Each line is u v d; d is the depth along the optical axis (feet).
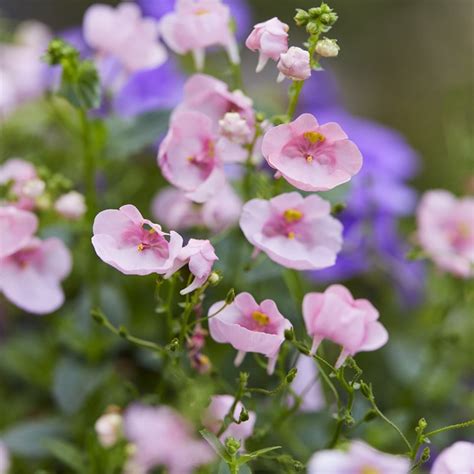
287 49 1.92
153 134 2.18
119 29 2.20
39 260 2.09
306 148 1.90
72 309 2.34
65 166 2.43
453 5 4.65
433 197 2.28
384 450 2.19
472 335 2.35
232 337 1.89
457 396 2.33
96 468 2.09
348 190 2.09
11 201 2.11
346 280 2.49
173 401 2.26
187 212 2.18
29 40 2.74
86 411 2.23
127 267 1.86
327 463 1.78
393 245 2.47
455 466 1.87
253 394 2.16
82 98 2.10
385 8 4.61
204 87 2.00
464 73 4.29
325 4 1.92
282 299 2.18
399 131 3.83
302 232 1.95
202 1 2.05
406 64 4.40
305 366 2.17
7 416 2.35
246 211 1.95
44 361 2.34
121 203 2.39
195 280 1.88
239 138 1.95
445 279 2.37
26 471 2.26
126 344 2.26
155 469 2.17
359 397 2.25
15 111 2.45
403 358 2.30
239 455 1.95
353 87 4.20
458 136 2.55
